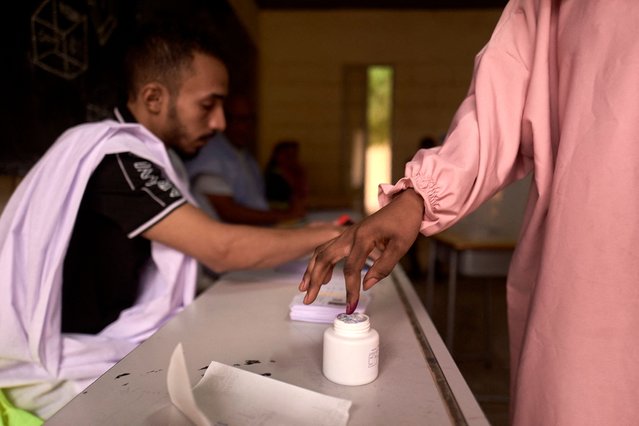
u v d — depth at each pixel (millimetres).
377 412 498
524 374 739
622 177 641
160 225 923
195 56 1044
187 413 476
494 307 3492
